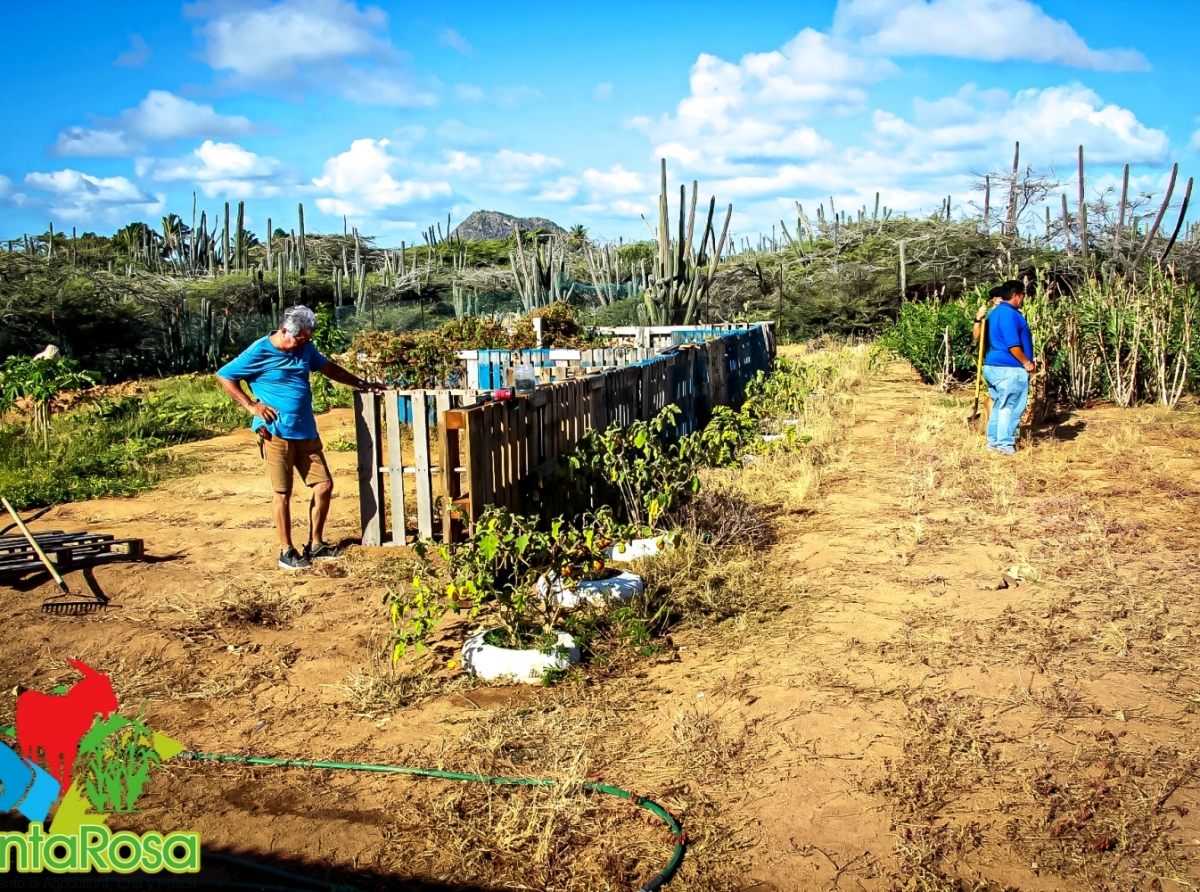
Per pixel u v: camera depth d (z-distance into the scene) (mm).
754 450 9953
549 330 16922
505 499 6316
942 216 30688
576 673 4770
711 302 29734
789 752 3945
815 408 13203
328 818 3588
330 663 5035
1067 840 3285
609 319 29203
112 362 27375
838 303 28438
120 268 40281
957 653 4844
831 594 5805
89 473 10039
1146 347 12703
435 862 3305
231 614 5695
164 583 6293
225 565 6711
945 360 15445
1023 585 5801
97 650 5230
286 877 3189
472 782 3795
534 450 6805
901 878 3133
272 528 7715
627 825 3494
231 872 3256
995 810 3477
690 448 8039
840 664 4781
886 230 31000
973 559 6355
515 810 3537
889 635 5121
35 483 9414
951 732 4020
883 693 4441
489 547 4910
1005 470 8984
